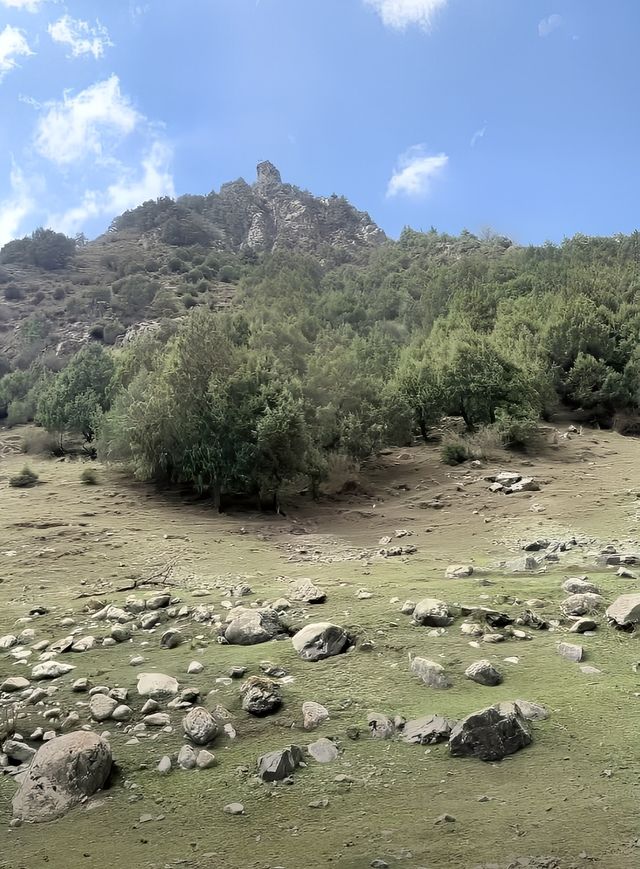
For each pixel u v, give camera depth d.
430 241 127.94
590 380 39.44
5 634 8.16
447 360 34.12
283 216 170.12
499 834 3.49
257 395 21.53
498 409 33.25
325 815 3.86
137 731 5.20
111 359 41.97
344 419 27.25
